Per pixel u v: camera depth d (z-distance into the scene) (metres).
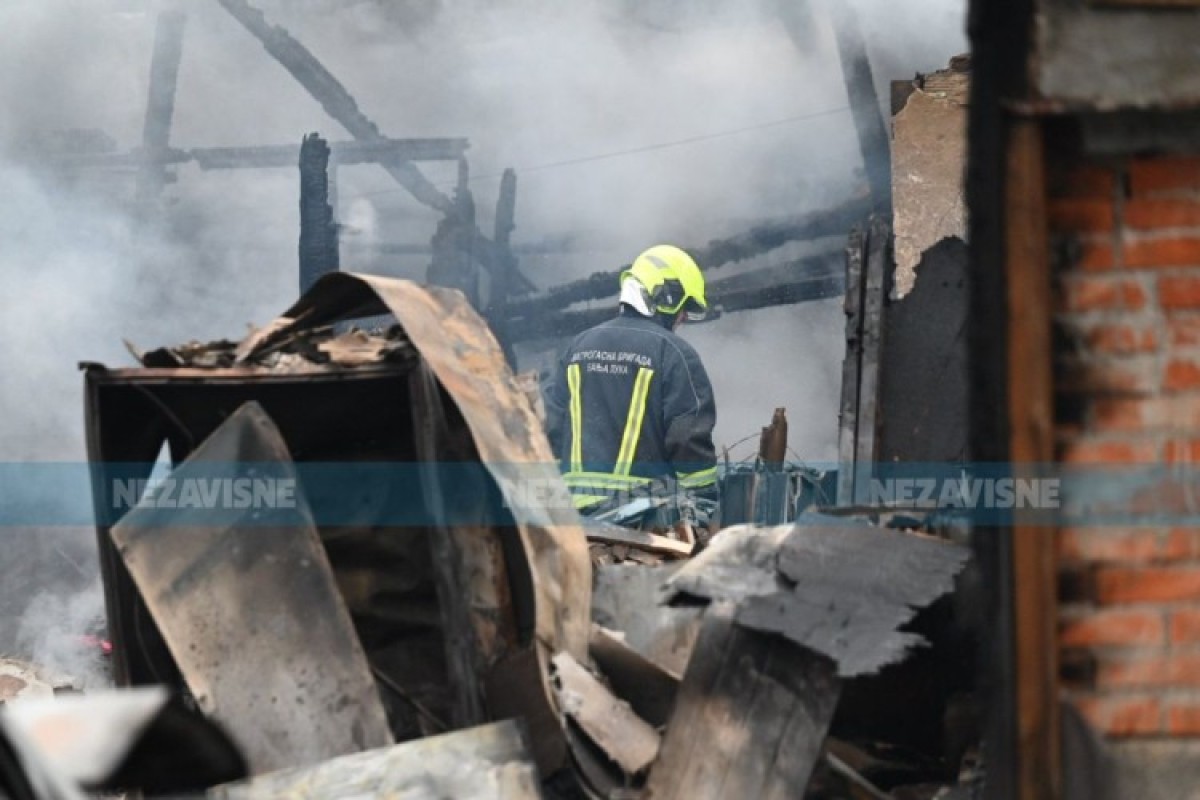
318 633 12.70
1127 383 9.91
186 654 12.70
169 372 13.23
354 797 11.69
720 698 12.29
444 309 13.80
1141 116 9.72
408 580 13.66
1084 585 9.91
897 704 13.47
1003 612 10.02
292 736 12.50
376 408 13.62
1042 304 9.66
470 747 11.89
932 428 18.17
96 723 3.90
